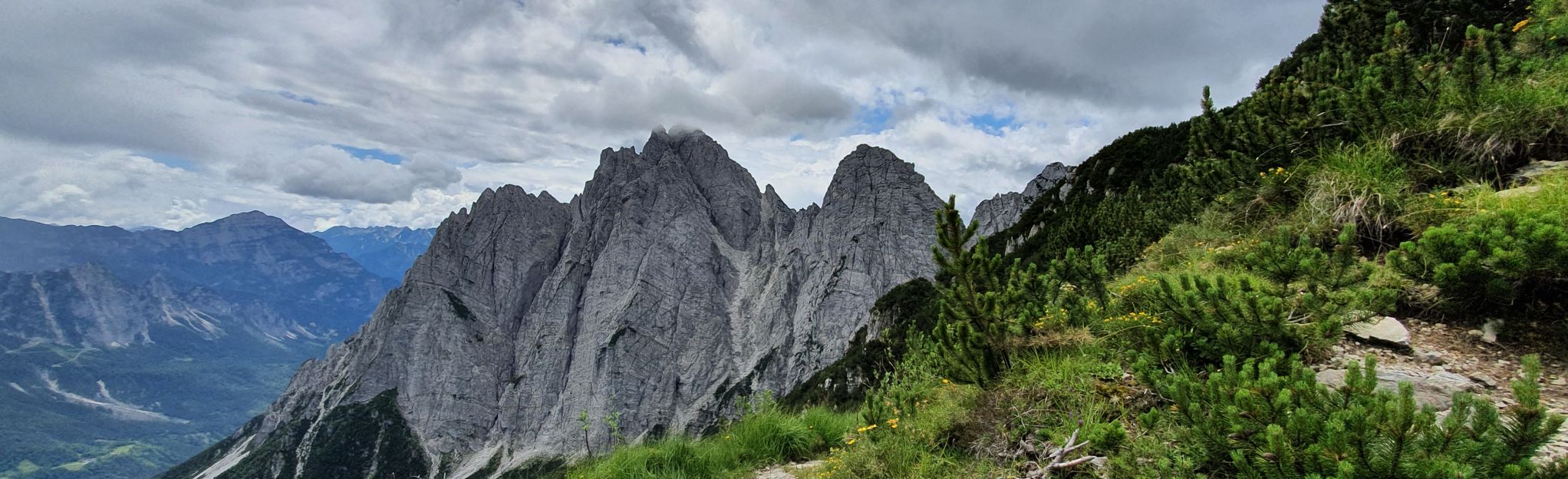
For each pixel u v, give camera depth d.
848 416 10.07
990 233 152.00
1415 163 8.61
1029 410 6.73
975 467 6.40
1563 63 8.45
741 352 173.62
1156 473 4.98
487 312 197.00
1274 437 4.17
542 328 188.25
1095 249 17.02
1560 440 4.46
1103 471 5.45
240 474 182.12
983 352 7.41
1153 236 14.55
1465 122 8.30
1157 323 7.32
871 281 156.38
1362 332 6.73
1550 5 9.82
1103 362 7.20
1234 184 11.56
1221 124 13.76
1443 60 9.73
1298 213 9.41
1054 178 155.88
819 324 155.25
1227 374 5.11
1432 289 6.99
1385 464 3.87
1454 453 3.83
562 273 196.88
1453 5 12.34
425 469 170.62
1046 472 5.72
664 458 8.94
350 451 173.62
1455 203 7.62
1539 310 6.16
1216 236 10.98
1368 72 9.98
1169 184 18.66
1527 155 7.84
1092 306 8.59
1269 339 6.42
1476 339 6.30
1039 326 7.85
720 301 187.25
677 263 187.62
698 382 168.88
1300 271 7.07
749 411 10.09
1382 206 8.11
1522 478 3.62
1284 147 10.60
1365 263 7.17
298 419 195.00
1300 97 10.68
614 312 178.38
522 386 180.62
